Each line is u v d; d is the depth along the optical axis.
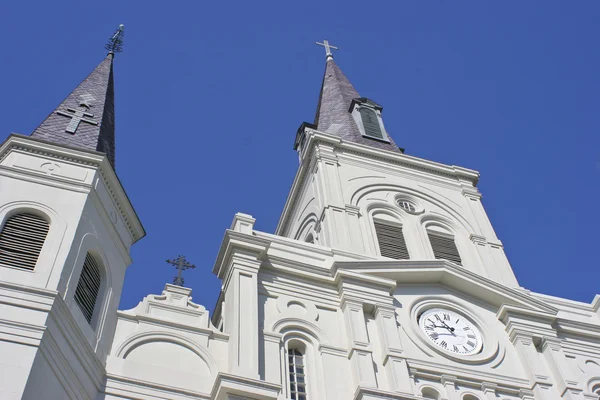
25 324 17.25
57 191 21.09
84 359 18.36
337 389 20.47
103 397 18.42
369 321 22.86
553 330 24.39
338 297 23.36
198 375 19.84
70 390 17.56
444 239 28.27
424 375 21.80
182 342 20.50
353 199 28.30
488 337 23.89
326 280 23.62
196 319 21.36
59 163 21.95
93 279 20.59
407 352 22.30
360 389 19.83
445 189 30.70
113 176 22.59
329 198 27.92
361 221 27.44
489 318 24.64
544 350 23.75
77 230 20.17
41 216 20.36
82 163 22.16
